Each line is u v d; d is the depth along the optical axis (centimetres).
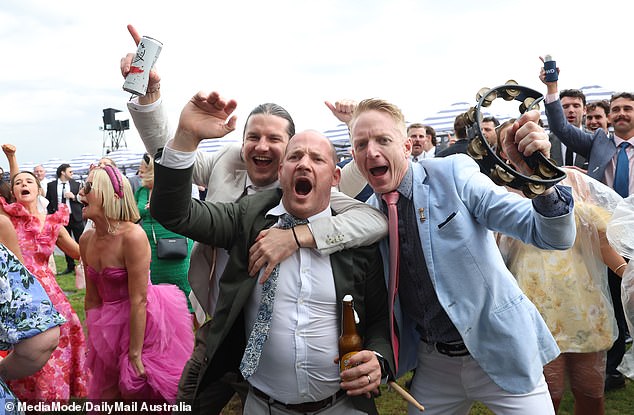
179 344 320
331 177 203
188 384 224
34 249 373
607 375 419
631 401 399
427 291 210
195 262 234
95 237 315
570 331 289
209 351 197
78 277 430
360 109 210
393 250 204
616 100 457
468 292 202
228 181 275
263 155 250
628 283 285
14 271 165
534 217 178
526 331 206
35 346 164
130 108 228
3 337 162
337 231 194
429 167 215
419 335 229
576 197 305
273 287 195
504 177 162
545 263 293
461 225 201
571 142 488
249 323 202
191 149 184
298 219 204
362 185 293
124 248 303
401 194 212
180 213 189
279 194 217
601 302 292
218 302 202
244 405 217
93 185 298
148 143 236
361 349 192
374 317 208
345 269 197
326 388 197
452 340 214
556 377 296
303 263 196
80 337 386
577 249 296
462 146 464
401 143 207
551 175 160
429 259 203
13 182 390
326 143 204
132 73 200
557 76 481
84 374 385
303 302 194
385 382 200
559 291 290
